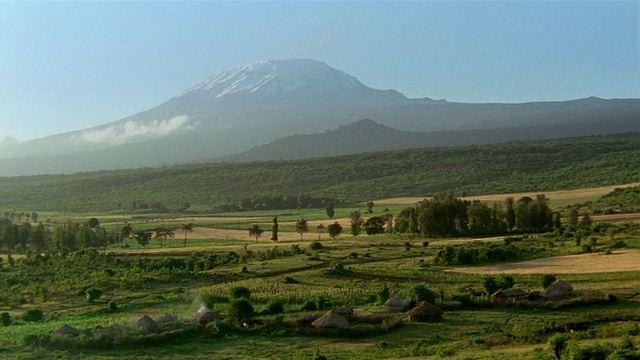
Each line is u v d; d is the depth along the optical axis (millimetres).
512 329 75062
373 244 162250
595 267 111062
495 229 178750
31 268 138125
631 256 118938
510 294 89125
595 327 72125
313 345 74125
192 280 122688
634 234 142375
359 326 80000
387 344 72375
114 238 196125
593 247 132375
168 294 111938
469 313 85625
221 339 78375
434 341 73062
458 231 180250
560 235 154250
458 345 70062
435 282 111188
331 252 150125
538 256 130375
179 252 162250
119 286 118125
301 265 133500
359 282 113750
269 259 145125
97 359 70375
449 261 128750
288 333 79250
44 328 85750
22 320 95188
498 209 183625
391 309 88688
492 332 75188
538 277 108062
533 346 67000
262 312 91125
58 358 70938
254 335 79625
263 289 109625
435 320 82750
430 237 178375
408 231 191250
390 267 127188
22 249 178500
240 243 187750
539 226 175500
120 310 100438
